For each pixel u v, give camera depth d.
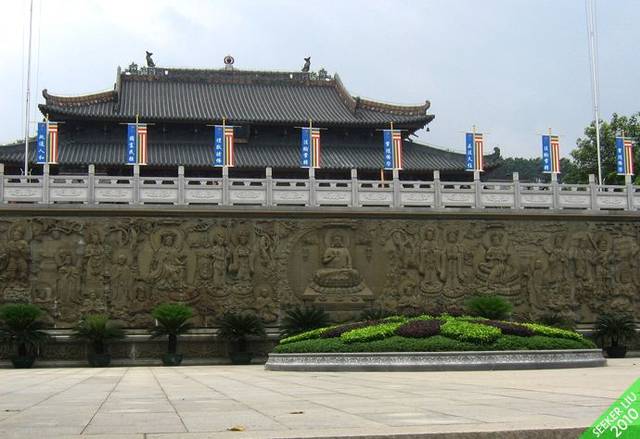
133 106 74.31
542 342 35.31
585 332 53.28
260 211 51.34
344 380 27.41
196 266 50.31
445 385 23.86
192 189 51.31
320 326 48.34
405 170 71.00
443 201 53.88
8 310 45.41
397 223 52.94
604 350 52.50
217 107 76.25
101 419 15.31
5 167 67.88
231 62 86.50
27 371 40.72
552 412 15.46
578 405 16.83
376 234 52.59
